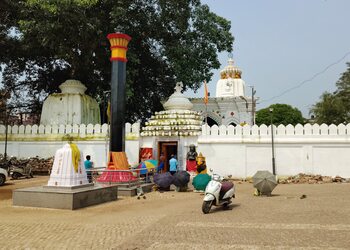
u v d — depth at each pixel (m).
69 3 19.75
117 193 12.80
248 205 10.22
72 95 24.89
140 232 6.88
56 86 29.61
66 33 21.84
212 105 33.53
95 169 15.29
